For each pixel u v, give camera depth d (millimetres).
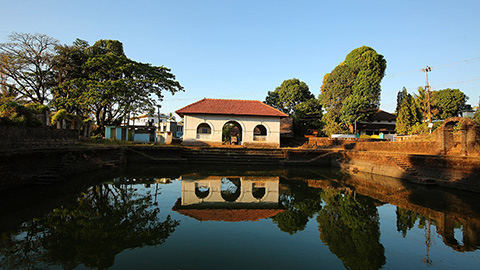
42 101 26406
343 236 6680
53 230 6430
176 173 16469
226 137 41469
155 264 4789
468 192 11844
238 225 7316
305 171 19469
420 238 6676
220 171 18031
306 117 36875
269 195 11281
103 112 29828
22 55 23672
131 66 26672
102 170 16234
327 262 5160
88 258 5004
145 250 5430
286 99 41812
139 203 9203
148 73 28375
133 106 27859
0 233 6180
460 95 39094
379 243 6289
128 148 21000
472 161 11859
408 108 29484
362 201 10422
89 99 24344
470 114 30266
